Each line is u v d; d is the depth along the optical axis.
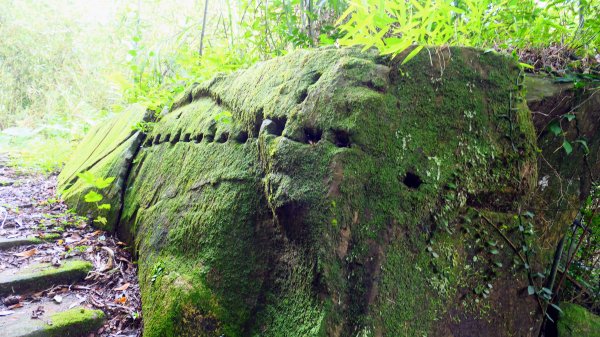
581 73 1.85
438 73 1.56
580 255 2.34
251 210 1.80
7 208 3.38
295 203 1.47
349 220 1.41
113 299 2.25
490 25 1.96
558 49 2.11
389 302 1.40
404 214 1.48
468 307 1.58
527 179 1.67
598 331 1.97
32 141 6.71
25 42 9.34
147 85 4.31
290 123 1.61
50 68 9.45
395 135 1.50
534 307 1.79
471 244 1.61
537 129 1.84
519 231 1.70
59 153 5.41
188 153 2.50
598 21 1.94
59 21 9.71
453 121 1.57
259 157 1.83
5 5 9.37
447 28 1.68
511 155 1.64
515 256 1.71
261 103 1.88
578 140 1.87
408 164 1.51
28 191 4.07
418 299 1.46
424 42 1.62
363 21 1.37
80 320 2.00
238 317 1.67
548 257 1.89
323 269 1.38
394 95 1.53
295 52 1.90
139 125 3.38
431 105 1.55
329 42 2.23
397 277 1.43
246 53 3.40
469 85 1.59
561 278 2.07
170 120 3.06
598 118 1.90
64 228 3.03
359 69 1.55
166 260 2.12
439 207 1.54
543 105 1.80
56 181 4.61
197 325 1.73
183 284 1.87
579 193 1.98
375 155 1.47
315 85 1.60
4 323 1.95
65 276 2.38
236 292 1.72
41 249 2.71
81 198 3.41
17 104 9.29
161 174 2.71
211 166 2.18
